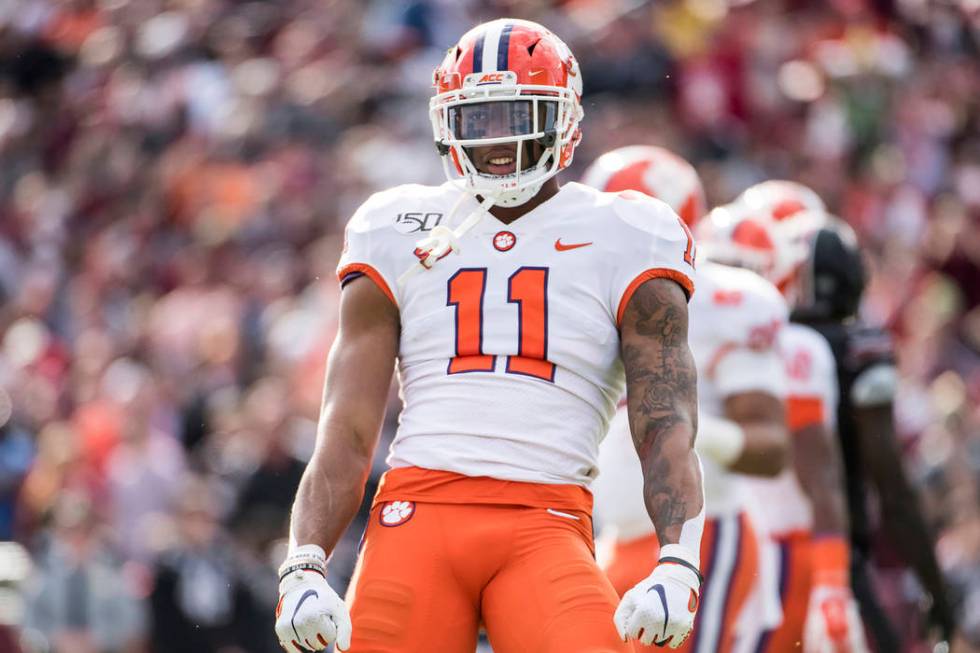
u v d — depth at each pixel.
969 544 31.88
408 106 52.81
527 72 12.95
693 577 11.86
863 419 21.16
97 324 47.19
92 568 30.77
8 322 47.00
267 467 32.72
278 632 11.95
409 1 55.31
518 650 12.16
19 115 58.66
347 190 50.09
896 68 60.44
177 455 36.22
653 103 54.03
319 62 55.72
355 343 12.95
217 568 31.55
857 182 57.59
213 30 58.38
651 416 12.47
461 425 12.66
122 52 59.16
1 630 30.88
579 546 12.51
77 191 54.28
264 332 42.97
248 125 53.25
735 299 18.17
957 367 47.22
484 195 13.12
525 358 12.74
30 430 39.22
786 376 19.98
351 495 12.55
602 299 12.80
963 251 53.72
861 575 21.36
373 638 12.29
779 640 19.58
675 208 19.28
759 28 57.88
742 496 18.25
